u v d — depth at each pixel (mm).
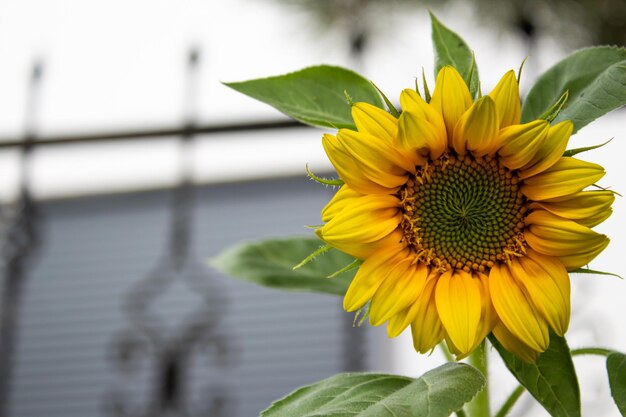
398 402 959
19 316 2414
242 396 2205
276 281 1138
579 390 978
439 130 1002
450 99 995
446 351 1073
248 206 2395
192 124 1887
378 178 1006
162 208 2486
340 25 1909
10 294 2416
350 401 981
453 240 1020
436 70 1041
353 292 998
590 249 987
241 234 2363
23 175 2010
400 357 2166
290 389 2207
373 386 997
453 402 950
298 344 2242
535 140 990
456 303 997
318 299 2287
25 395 2354
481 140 1003
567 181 994
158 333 2291
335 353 2225
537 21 1761
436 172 1020
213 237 2369
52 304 2420
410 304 1003
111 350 2342
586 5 1706
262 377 2229
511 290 1000
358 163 998
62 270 2457
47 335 2389
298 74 1079
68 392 2332
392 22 1889
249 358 2250
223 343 2240
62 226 2508
